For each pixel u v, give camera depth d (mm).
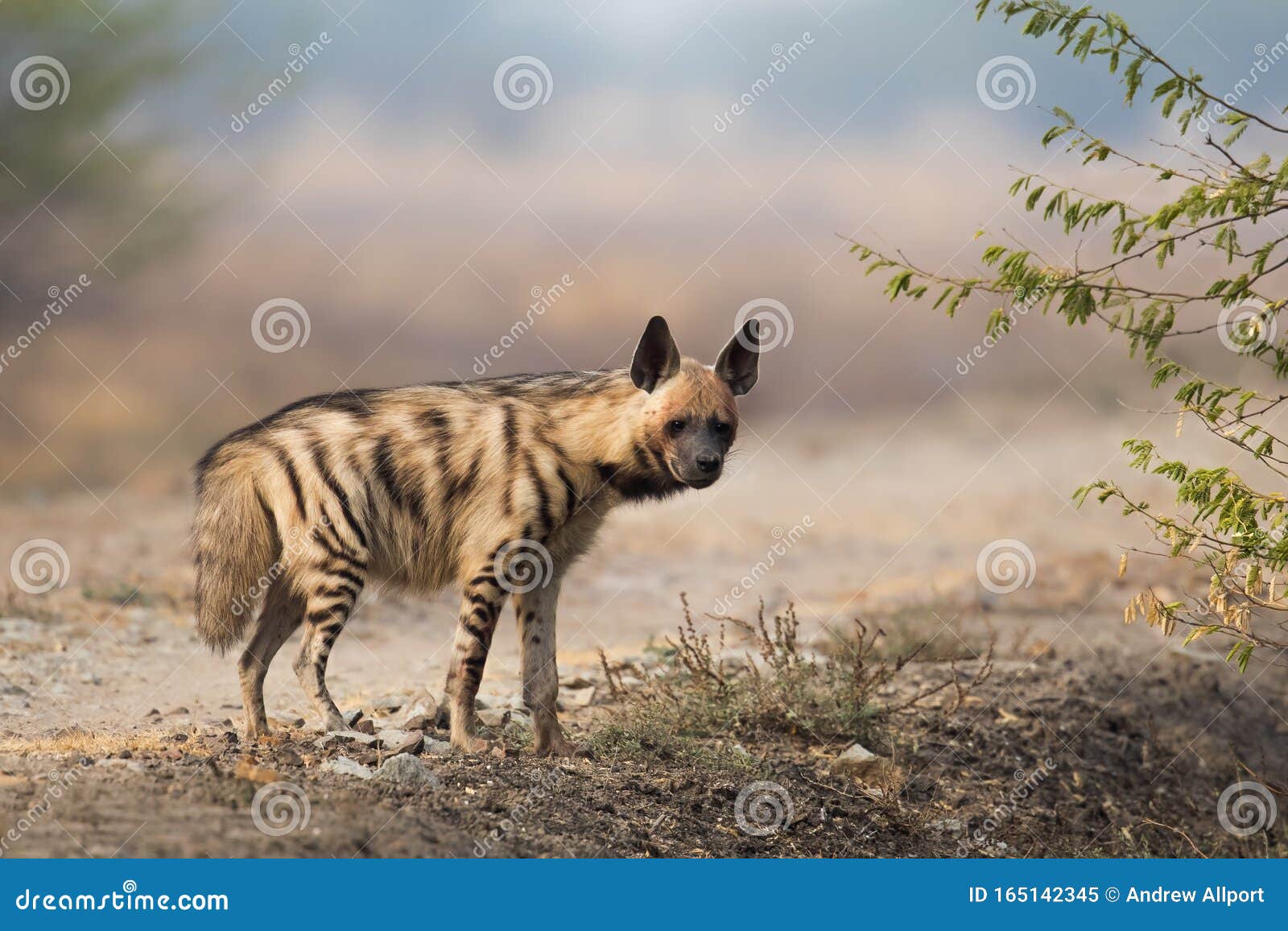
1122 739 10734
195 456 26594
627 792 8102
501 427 8570
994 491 23703
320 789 6898
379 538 8656
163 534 19781
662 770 8680
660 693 10047
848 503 24047
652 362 8539
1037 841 9000
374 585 8953
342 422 8680
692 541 20594
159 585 15406
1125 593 15219
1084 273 7066
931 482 25562
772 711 9898
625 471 8664
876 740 9859
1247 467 19734
